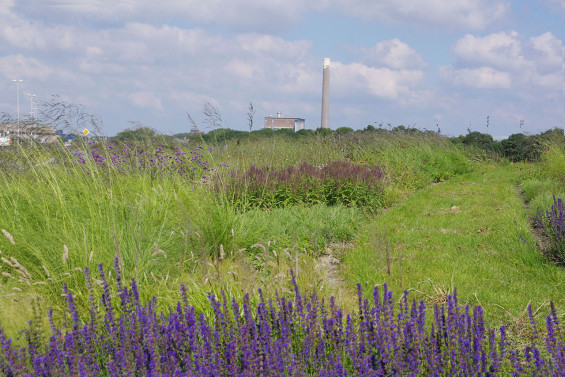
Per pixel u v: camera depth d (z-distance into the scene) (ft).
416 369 10.69
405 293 13.19
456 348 11.18
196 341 11.00
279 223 27.53
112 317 12.44
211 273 16.74
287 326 12.17
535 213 33.55
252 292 15.07
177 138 38.14
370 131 74.49
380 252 17.15
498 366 11.02
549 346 11.30
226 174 35.04
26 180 24.61
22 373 9.55
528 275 20.90
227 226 22.26
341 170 39.70
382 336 11.30
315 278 18.24
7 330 12.78
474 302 17.67
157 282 17.54
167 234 21.42
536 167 60.80
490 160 87.86
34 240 19.16
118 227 20.18
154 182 28.94
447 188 51.19
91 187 23.53
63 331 13.38
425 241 26.73
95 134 29.27
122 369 10.14
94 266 17.43
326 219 29.60
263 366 10.16
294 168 40.81
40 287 16.48
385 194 40.52
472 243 26.14
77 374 9.82
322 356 11.50
